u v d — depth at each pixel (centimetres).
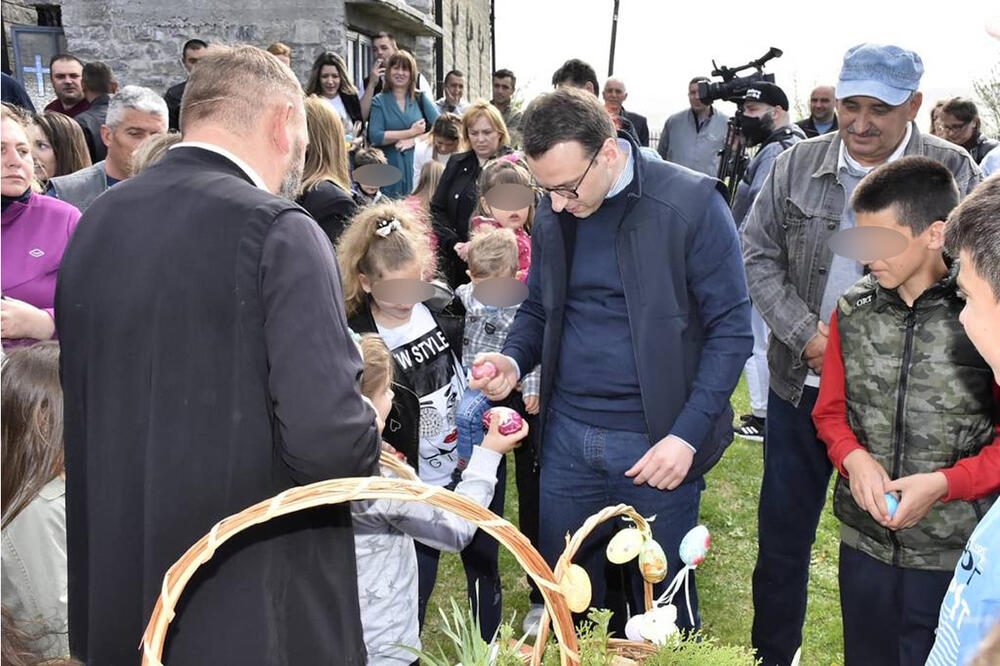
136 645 146
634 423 221
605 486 230
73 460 152
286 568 144
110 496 143
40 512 168
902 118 230
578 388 225
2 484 163
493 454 194
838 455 202
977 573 112
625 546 145
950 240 121
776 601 256
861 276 235
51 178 359
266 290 135
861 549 207
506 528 115
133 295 139
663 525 223
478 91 1798
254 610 141
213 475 138
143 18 874
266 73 155
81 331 146
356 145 504
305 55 877
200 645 141
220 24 875
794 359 245
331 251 146
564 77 560
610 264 215
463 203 446
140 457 141
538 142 194
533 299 250
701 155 754
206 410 137
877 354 196
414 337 250
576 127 192
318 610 148
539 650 125
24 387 165
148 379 139
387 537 197
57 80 567
